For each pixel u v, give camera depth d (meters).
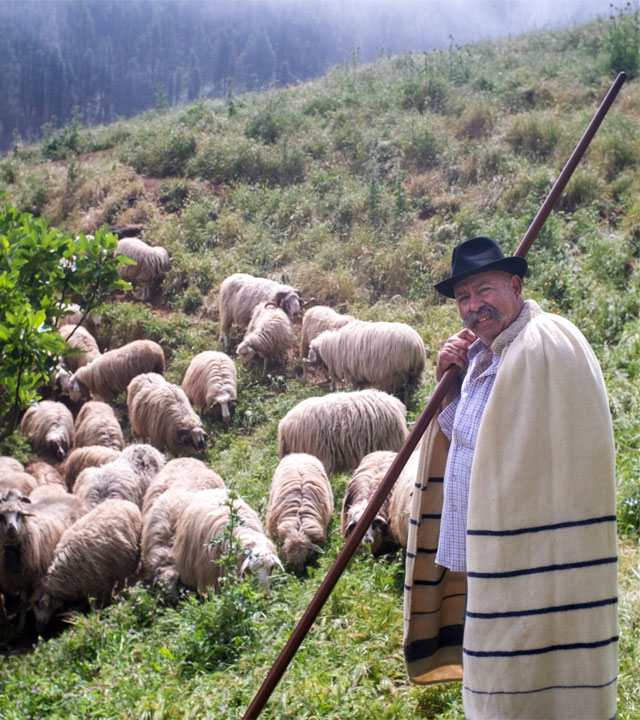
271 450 9.50
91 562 7.24
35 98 100.06
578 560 2.48
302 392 10.76
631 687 3.97
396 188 14.63
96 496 8.47
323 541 7.17
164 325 13.14
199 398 11.21
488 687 2.52
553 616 2.50
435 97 18.00
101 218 16.36
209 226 15.11
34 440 10.99
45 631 7.31
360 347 10.25
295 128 18.11
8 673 5.71
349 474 8.59
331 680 4.52
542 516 2.52
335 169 16.03
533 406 2.54
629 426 7.41
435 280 12.38
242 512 7.09
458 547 2.91
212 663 5.27
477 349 3.02
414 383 10.24
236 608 5.66
